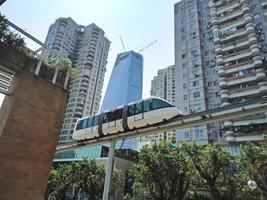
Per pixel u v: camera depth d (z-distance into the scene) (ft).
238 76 134.10
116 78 426.10
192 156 59.00
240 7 153.17
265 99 46.34
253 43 136.67
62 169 89.25
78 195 97.60
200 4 185.16
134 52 444.96
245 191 58.54
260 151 55.88
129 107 66.80
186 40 174.81
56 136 26.11
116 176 93.15
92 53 331.16
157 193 58.18
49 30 347.36
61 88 28.30
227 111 51.08
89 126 76.48
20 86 24.25
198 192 75.05
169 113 58.29
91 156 120.57
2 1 18.29
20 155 22.44
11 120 22.56
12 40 25.29
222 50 149.28
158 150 59.98
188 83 157.38
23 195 21.79
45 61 28.17
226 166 58.03
